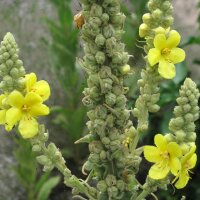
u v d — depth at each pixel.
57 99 1.22
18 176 0.96
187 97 0.35
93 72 0.34
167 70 0.36
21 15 1.36
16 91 0.35
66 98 1.22
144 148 0.34
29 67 1.27
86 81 0.38
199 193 0.93
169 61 0.36
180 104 0.35
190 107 0.35
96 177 0.37
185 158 0.34
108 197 0.36
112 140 0.34
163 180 0.35
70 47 1.06
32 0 1.40
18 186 1.07
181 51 0.36
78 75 1.09
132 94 0.80
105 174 0.36
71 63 1.07
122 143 0.35
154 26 0.37
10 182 1.07
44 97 0.36
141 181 1.00
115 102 0.34
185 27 1.23
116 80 0.33
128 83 0.79
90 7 0.33
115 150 0.35
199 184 0.95
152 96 0.37
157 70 0.37
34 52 1.29
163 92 0.95
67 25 1.05
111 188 0.35
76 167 1.12
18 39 1.32
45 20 1.07
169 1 0.37
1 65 0.35
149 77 0.37
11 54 0.35
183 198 0.37
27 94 0.35
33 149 0.36
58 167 0.37
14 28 1.33
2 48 0.35
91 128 0.35
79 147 1.12
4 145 1.13
